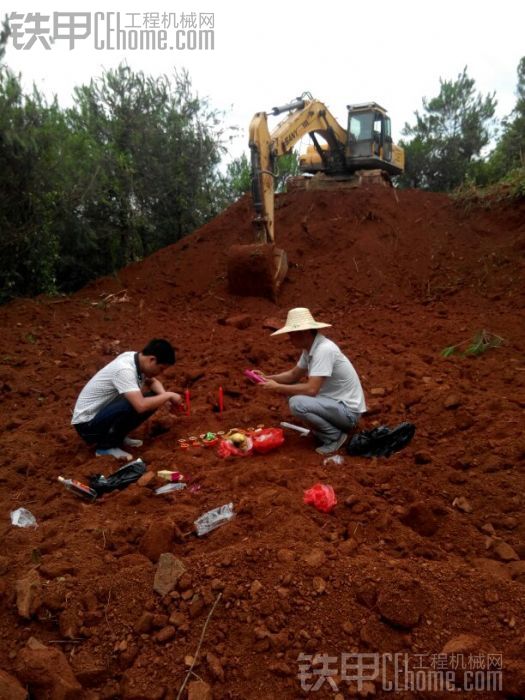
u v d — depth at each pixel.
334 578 2.77
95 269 12.25
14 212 9.61
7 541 3.20
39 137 9.59
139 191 13.22
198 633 2.56
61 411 5.44
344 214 12.21
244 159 19.05
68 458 4.48
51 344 7.55
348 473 3.93
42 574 2.88
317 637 2.52
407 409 5.14
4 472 4.14
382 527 3.27
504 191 11.56
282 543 3.02
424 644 2.52
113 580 2.81
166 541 3.11
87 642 2.57
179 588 2.75
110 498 3.74
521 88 22.23
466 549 3.14
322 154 12.94
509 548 3.09
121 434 4.44
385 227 11.71
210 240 12.51
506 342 6.95
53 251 10.48
